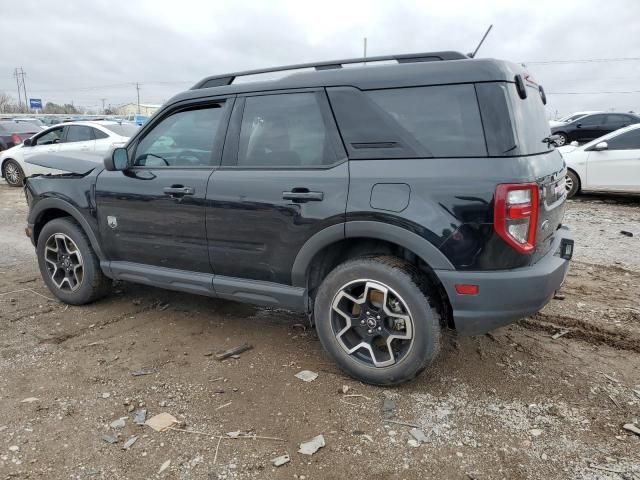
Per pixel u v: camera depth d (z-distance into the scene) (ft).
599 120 54.13
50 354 11.66
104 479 7.66
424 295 9.45
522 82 9.42
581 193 35.04
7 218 28.86
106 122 39.52
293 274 10.59
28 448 8.33
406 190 9.19
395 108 9.55
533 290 8.92
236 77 11.63
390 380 9.95
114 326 13.29
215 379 10.53
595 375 10.62
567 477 7.68
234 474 7.77
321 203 9.89
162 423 9.00
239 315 14.03
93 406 9.53
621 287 15.90
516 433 8.75
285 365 11.13
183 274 12.23
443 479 7.66
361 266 9.86
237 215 10.93
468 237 8.81
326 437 8.64
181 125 12.12
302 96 10.48
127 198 12.60
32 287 16.39
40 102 197.67
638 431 8.67
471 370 10.86
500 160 8.73
